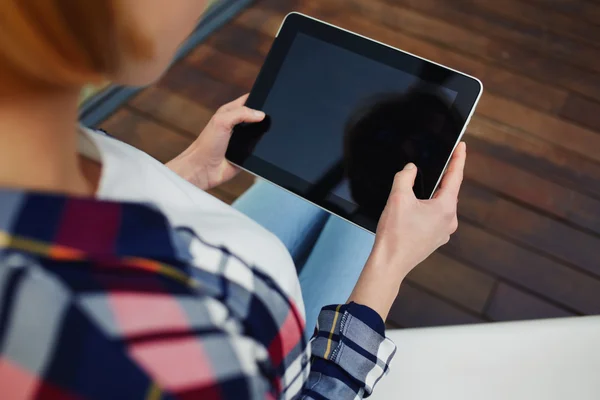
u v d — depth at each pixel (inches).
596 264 53.4
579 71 64.7
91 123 60.6
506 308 51.9
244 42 67.9
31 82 9.7
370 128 30.8
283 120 32.4
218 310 11.6
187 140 61.5
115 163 15.0
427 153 29.5
